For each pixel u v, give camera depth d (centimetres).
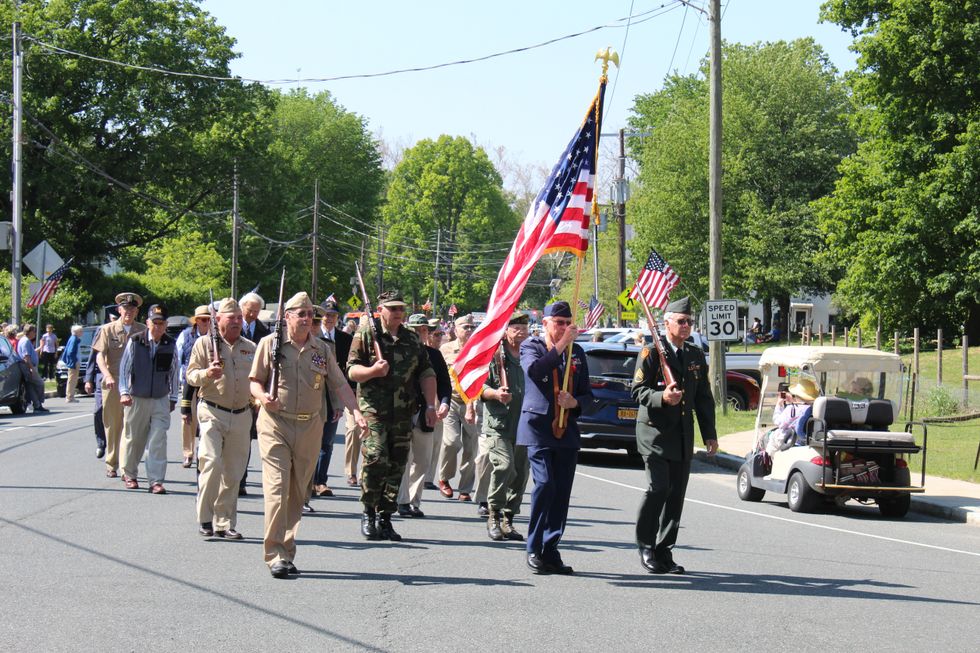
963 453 1880
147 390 1254
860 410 1339
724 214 6059
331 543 973
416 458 1163
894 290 4128
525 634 661
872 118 4106
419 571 855
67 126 4544
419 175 9250
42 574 814
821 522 1259
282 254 7144
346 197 8012
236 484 995
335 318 1398
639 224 6328
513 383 1029
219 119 5028
